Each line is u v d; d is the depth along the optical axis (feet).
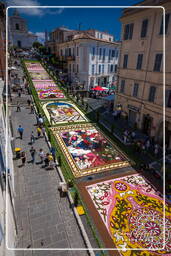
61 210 37.50
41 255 29.04
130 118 88.79
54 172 48.83
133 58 79.10
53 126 77.46
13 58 188.96
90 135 73.31
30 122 76.48
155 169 54.60
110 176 50.29
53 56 200.64
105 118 93.15
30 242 30.91
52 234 32.55
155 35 66.13
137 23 73.67
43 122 75.41
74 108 100.89
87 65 140.67
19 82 122.52
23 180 45.01
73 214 36.81
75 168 52.34
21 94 106.93
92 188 45.11
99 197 42.50
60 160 50.96
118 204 41.01
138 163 57.47
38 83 133.28
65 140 67.36
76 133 73.82
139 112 79.97
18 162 51.49
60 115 89.56
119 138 72.64
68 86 140.77
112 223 36.32
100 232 34.27
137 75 78.02
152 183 48.67
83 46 137.08
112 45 152.56
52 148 53.52
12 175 40.93
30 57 209.46
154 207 40.96
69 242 31.42
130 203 41.57
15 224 32.60
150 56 69.77
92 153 60.85
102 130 78.69
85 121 86.17
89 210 38.73
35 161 52.54
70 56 155.53
